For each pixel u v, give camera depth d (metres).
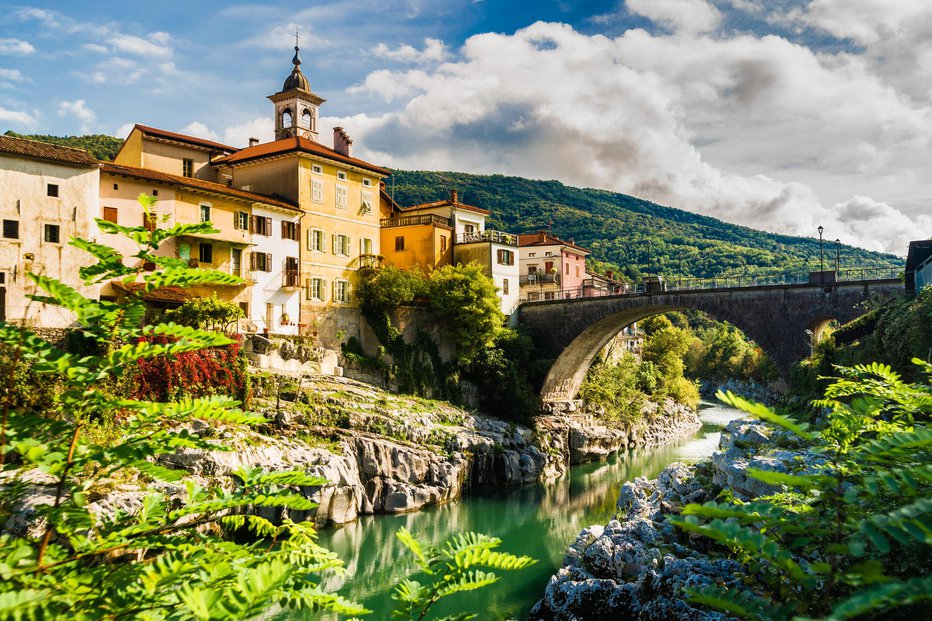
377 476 41.41
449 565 6.26
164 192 45.56
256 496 5.75
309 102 68.62
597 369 78.69
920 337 29.73
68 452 5.07
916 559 5.69
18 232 37.97
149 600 5.02
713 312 59.81
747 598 5.01
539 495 48.44
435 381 60.34
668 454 69.25
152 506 5.88
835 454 6.34
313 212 56.53
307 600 5.82
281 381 43.75
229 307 40.62
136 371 33.31
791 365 54.19
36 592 4.29
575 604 22.41
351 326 58.50
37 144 40.12
